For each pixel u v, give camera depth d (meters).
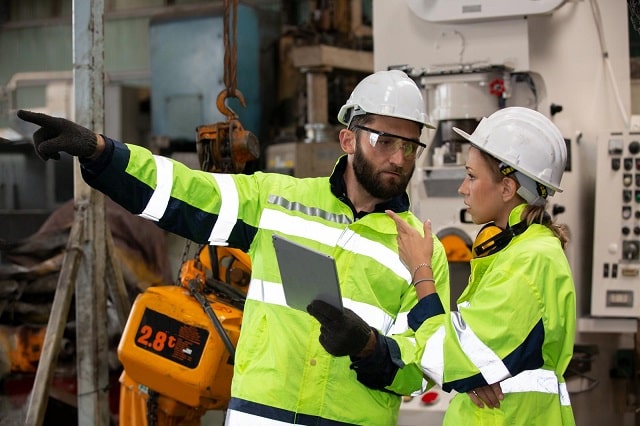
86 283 3.96
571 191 4.22
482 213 2.36
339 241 2.50
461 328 2.17
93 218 3.98
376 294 2.49
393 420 2.50
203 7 6.99
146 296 3.40
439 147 4.18
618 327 4.21
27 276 4.78
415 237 2.39
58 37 8.89
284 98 6.92
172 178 2.42
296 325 2.43
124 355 3.38
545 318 2.16
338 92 6.63
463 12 4.08
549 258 2.19
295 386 2.40
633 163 4.15
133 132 7.43
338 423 2.41
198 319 3.32
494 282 2.18
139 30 8.55
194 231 2.49
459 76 4.08
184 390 3.33
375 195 2.49
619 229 4.17
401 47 4.30
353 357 2.25
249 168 3.76
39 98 8.24
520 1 4.00
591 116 4.40
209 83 6.78
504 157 2.30
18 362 4.76
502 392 2.21
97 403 3.97
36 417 3.71
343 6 6.73
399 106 2.47
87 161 2.33
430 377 2.29
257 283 2.53
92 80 3.91
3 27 9.07
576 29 4.29
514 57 4.08
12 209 5.91
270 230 2.53
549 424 2.24
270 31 6.96
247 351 2.48
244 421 2.41
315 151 6.12
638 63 5.53
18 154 5.96
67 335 4.80
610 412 4.67
